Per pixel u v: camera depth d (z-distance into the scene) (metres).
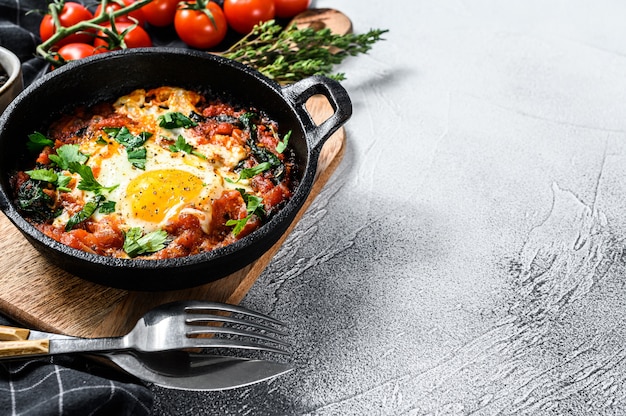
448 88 0.69
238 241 0.48
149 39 0.68
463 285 0.56
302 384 0.51
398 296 0.55
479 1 0.77
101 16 0.63
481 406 0.51
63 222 0.51
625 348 0.54
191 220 0.52
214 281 0.51
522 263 0.57
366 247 0.58
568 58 0.72
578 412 0.51
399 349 0.53
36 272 0.52
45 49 0.63
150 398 0.47
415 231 0.59
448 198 0.61
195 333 0.48
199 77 0.57
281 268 0.56
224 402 0.50
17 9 0.68
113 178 0.53
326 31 0.65
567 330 0.54
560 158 0.64
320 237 0.58
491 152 0.64
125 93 0.57
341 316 0.54
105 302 0.51
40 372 0.47
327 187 0.61
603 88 0.70
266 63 0.65
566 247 0.58
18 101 0.52
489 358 0.53
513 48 0.73
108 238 0.51
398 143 0.64
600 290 0.56
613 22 0.76
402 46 0.72
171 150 0.55
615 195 0.62
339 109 0.53
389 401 0.51
